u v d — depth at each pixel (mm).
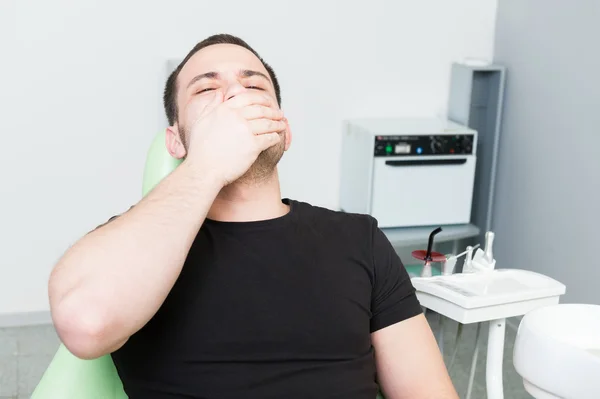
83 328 986
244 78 1372
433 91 3141
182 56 2873
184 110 1378
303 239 1268
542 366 1144
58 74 2771
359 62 3037
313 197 3127
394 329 1299
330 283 1238
